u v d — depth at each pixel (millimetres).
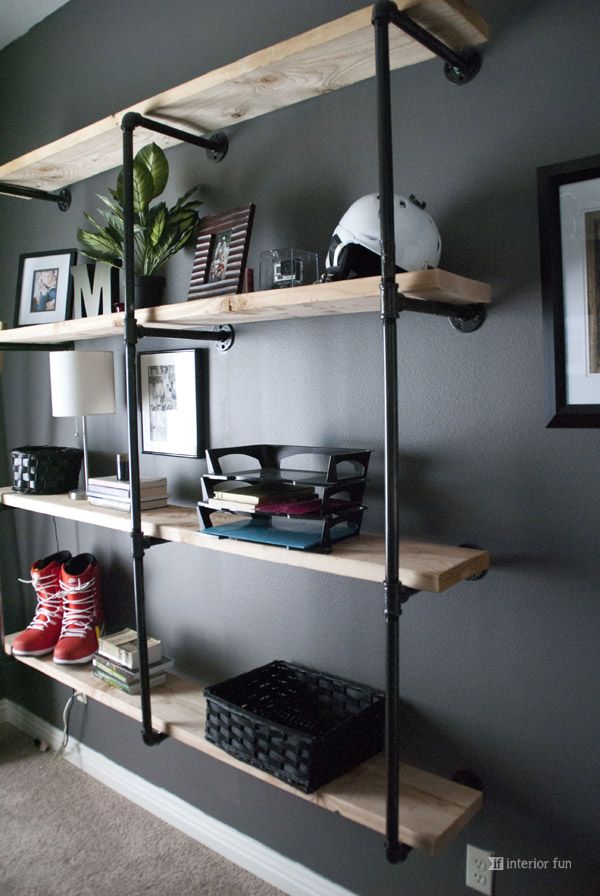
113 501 1946
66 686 2504
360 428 1572
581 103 1220
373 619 1586
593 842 1286
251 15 1728
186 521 1713
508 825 1392
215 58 1823
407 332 1473
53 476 2232
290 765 1401
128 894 1804
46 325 1939
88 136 1775
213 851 1985
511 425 1341
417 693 1516
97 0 2145
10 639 2357
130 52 2055
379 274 1346
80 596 2182
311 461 1664
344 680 1643
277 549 1399
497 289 1339
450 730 1466
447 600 1454
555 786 1327
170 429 2004
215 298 1455
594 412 1225
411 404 1478
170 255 1829
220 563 1916
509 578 1362
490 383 1362
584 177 1206
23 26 2395
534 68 1265
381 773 1449
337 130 1560
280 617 1778
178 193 1928
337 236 1331
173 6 1917
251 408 1799
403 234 1244
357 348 1563
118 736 2293
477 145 1345
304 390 1674
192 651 2020
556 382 1259
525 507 1334
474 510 1399
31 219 2479
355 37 1245
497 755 1400
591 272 1214
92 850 1987
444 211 1397
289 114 1646
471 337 1383
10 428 2715
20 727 2752
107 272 1987
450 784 1410
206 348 1899
